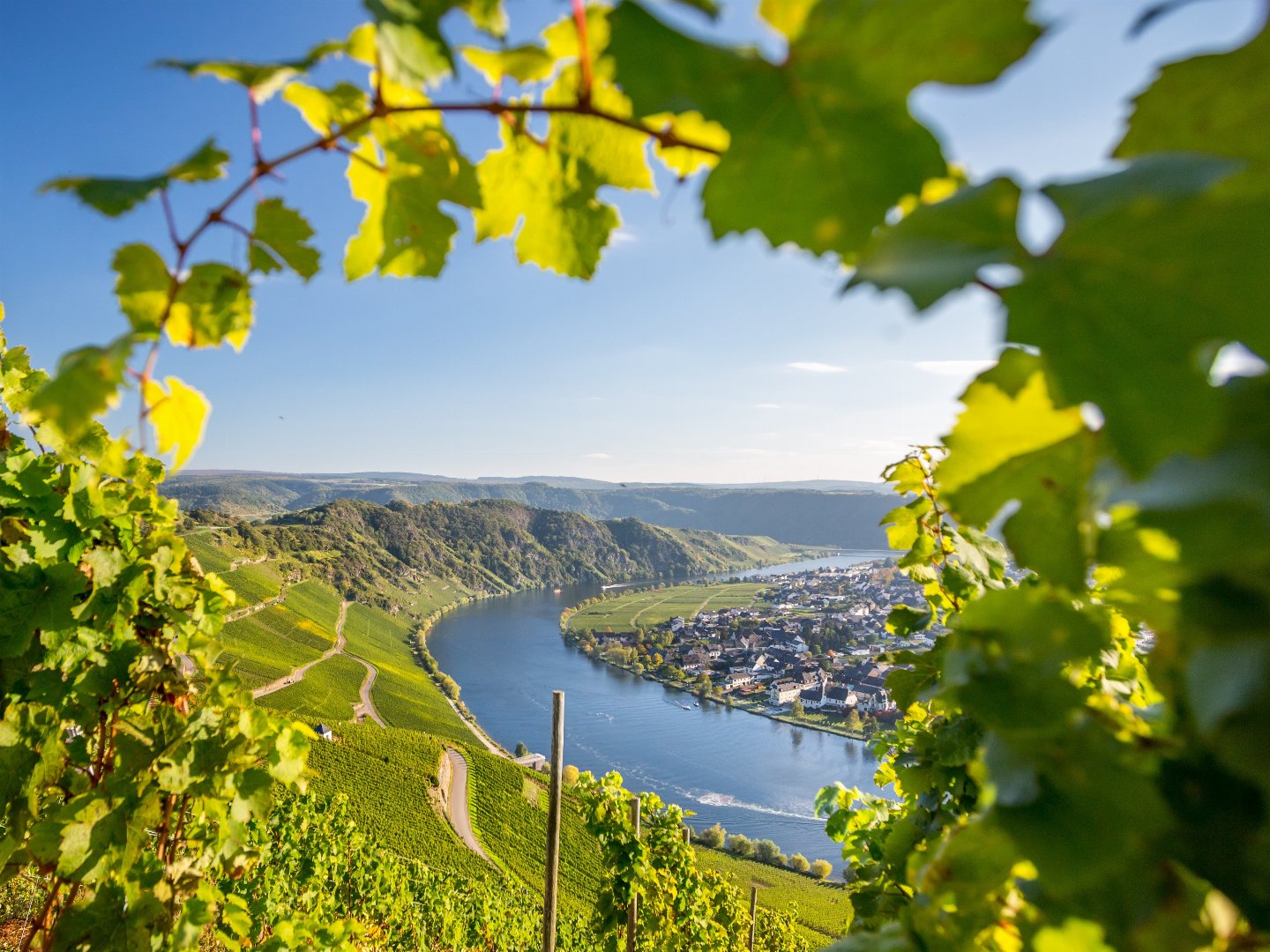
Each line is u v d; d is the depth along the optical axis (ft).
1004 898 2.50
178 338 2.45
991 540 6.95
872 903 5.54
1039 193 1.14
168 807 9.28
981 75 1.21
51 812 8.85
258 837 26.78
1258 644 1.45
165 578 9.79
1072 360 1.11
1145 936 1.86
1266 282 1.00
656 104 1.38
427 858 130.31
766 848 169.78
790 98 1.32
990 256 1.10
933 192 1.66
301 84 2.21
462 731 250.57
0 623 8.42
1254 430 1.31
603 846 32.94
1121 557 1.63
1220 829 1.75
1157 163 1.11
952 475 1.81
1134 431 1.11
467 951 70.08
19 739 8.42
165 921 8.66
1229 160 1.07
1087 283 1.08
